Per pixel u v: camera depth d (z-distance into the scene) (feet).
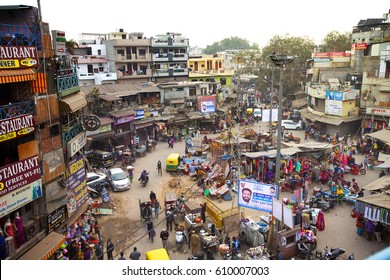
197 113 162.30
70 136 60.64
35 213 52.65
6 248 44.42
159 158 124.06
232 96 205.46
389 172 94.17
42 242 50.16
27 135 51.21
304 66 216.13
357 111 145.18
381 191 71.36
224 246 59.41
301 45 219.82
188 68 194.70
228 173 91.35
